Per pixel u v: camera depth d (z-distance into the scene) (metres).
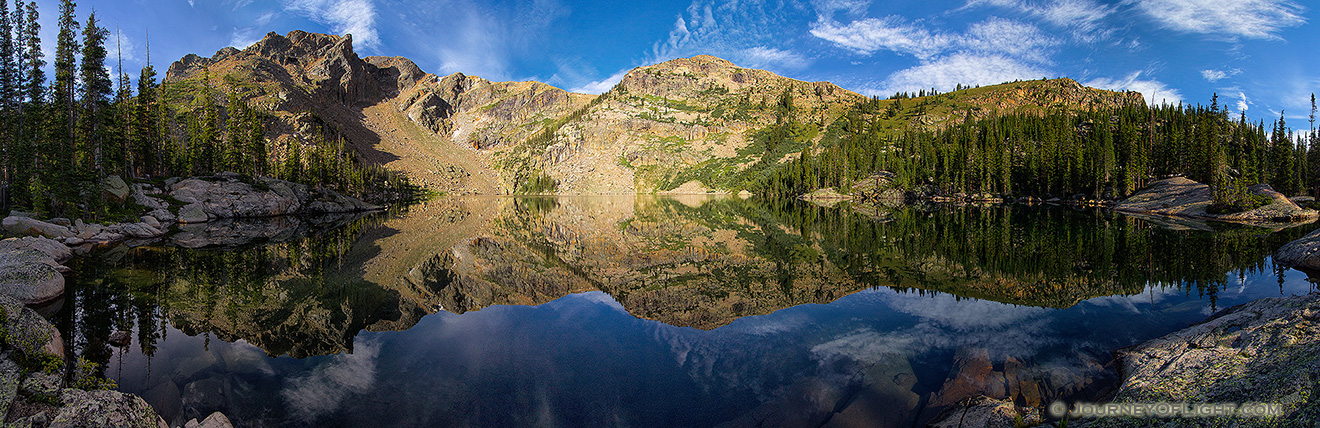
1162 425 5.83
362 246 30.92
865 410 7.29
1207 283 15.47
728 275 19.64
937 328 11.10
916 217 50.84
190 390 8.49
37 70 37.88
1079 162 74.50
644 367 9.17
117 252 26.28
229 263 23.52
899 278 17.75
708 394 7.97
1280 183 64.62
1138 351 8.74
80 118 42.59
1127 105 122.56
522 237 37.28
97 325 12.81
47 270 16.09
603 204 103.31
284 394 8.24
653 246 30.59
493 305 14.91
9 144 36.44
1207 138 67.25
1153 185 61.97
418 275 20.92
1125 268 18.64
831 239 32.16
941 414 7.07
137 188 44.16
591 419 7.18
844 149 134.12
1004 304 13.34
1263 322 8.01
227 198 52.25
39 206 30.69
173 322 13.20
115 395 6.97
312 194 67.25
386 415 7.38
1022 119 136.25
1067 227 36.47
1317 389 5.12
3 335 8.12
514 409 7.56
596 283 18.64
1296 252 18.84
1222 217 42.91
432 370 9.25
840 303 13.95
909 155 128.50
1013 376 8.20
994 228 36.53
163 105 57.41
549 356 9.94
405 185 171.62
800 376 8.55
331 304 15.39
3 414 6.18
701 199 134.50
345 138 192.88
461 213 70.62
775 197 131.75
